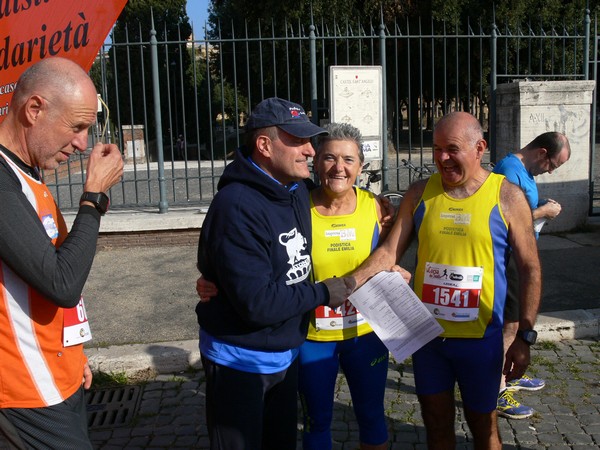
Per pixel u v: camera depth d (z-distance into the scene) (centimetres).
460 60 1927
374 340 304
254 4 1791
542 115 848
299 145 250
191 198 1172
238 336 250
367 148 866
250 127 249
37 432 219
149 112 2456
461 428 388
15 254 199
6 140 218
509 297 366
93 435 391
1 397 213
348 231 300
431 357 290
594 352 497
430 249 286
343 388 447
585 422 394
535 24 1720
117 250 854
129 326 571
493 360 284
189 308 618
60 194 1277
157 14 2391
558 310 575
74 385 232
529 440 375
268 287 238
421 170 937
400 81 2136
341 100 849
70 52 611
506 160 402
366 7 1730
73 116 216
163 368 480
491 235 276
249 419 254
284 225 253
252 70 1944
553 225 877
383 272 286
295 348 272
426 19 1819
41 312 217
